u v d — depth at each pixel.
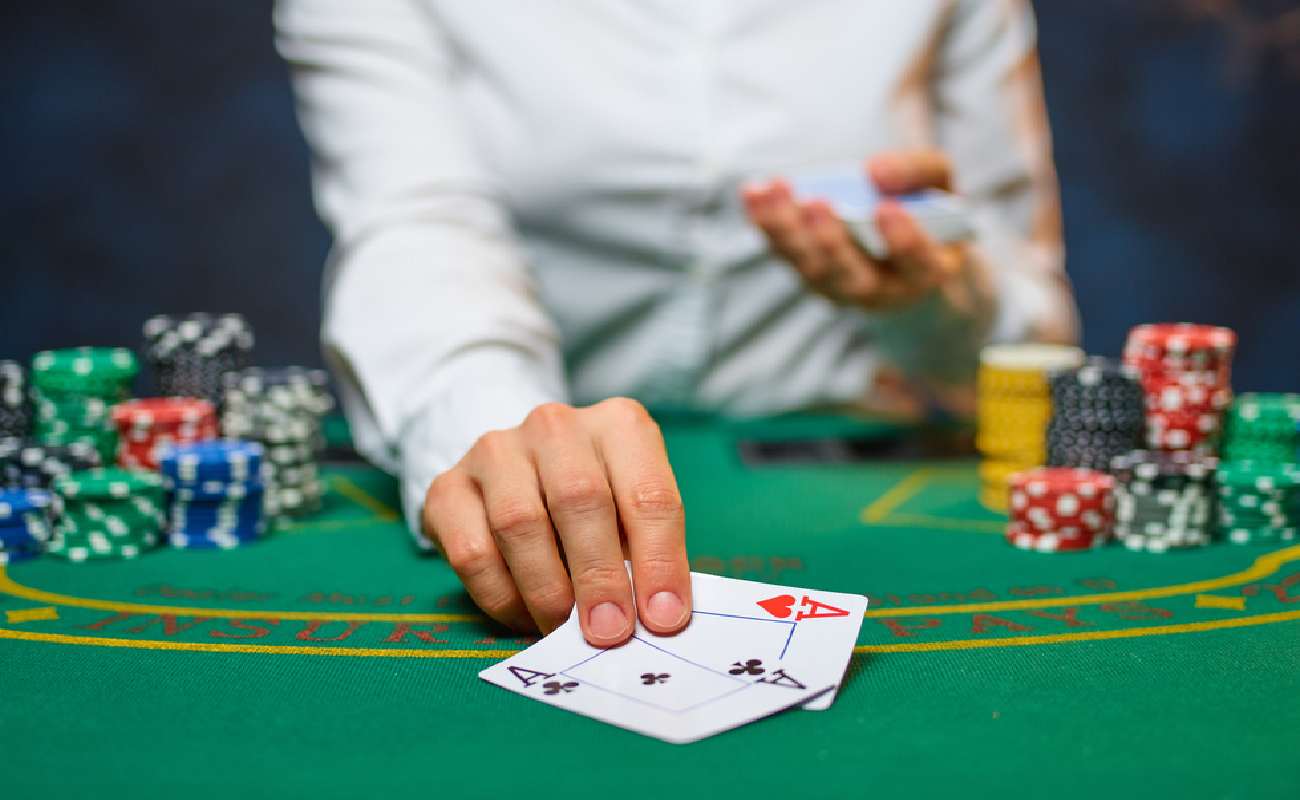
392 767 0.59
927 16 1.13
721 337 1.16
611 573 0.67
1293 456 0.91
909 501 0.91
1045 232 1.18
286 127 2.16
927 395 1.15
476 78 1.10
